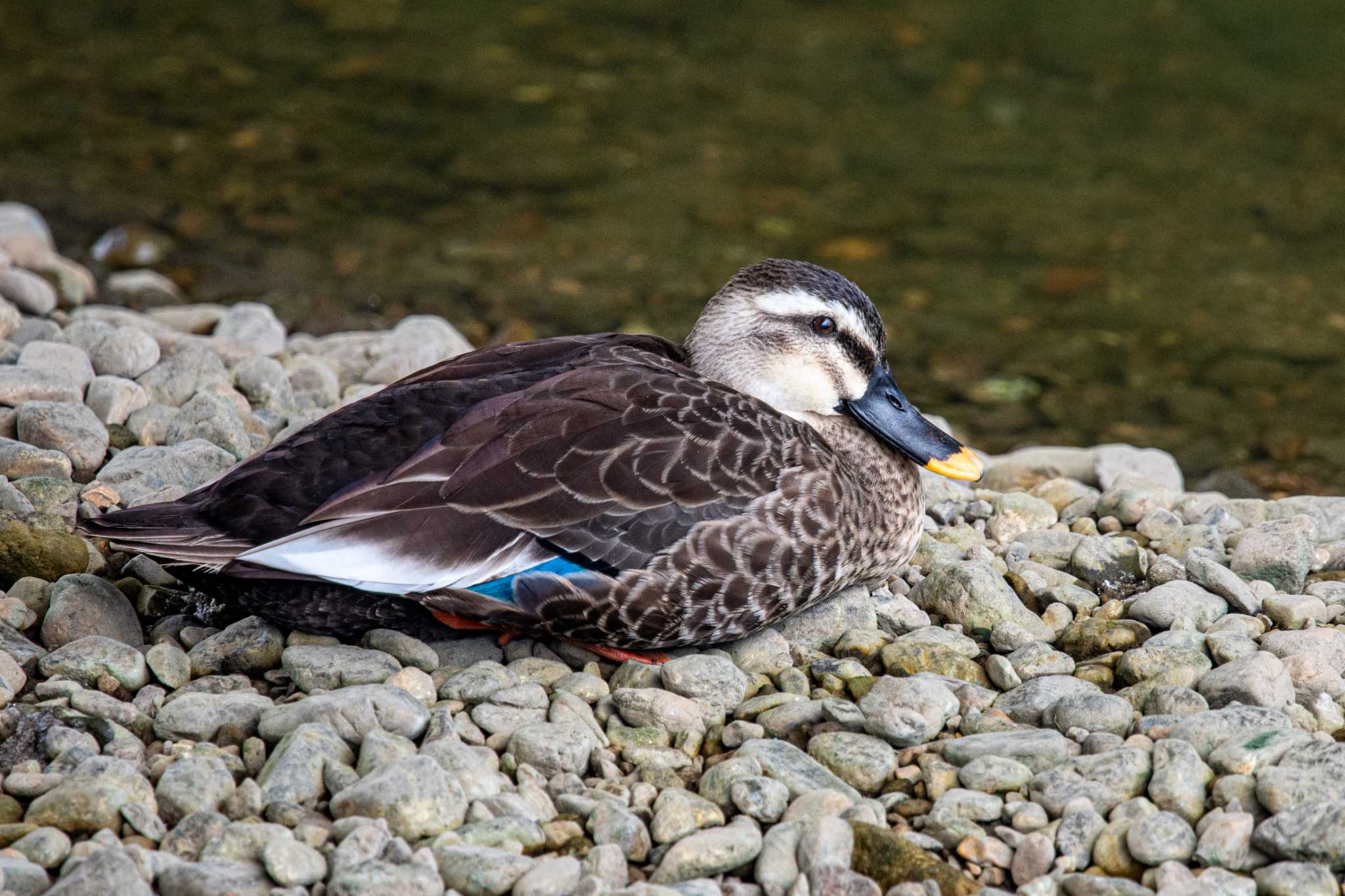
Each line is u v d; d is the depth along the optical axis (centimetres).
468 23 2192
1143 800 731
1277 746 754
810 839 699
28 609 857
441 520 783
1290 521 995
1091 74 2086
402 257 1573
